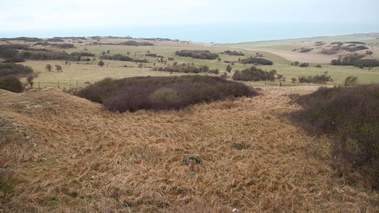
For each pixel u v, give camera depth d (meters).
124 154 9.48
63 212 6.05
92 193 6.84
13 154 8.85
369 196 6.86
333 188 7.31
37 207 6.16
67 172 8.01
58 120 12.47
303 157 9.48
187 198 6.70
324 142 10.81
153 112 15.09
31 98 14.30
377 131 8.93
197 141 11.01
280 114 14.95
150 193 6.80
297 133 11.96
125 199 6.55
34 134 10.21
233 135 11.70
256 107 17.00
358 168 7.93
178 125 12.95
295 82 39.84
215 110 15.91
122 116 14.42
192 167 8.53
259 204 6.54
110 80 23.17
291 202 6.63
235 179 7.71
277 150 10.17
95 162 8.67
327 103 13.88
